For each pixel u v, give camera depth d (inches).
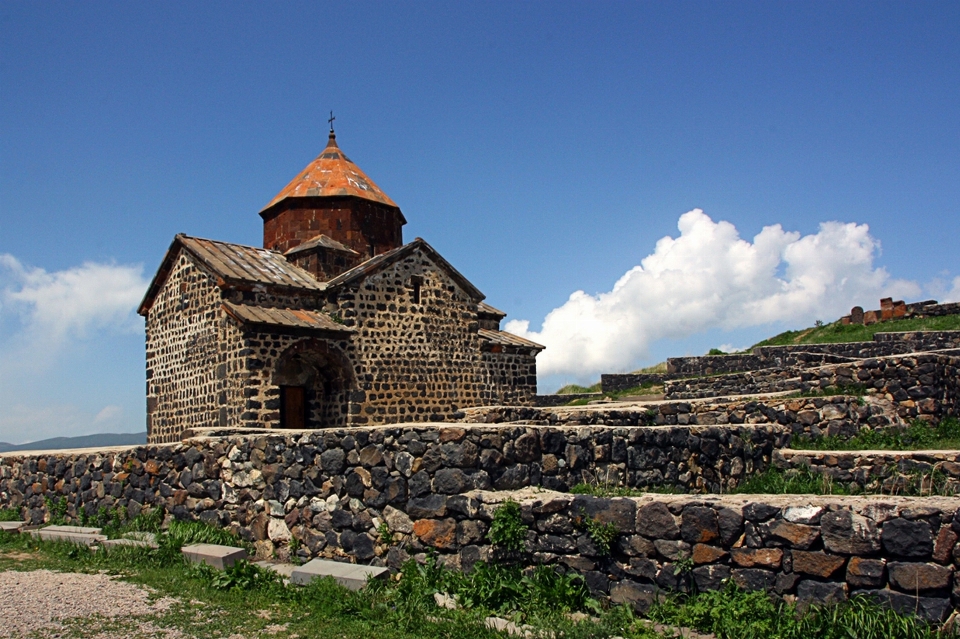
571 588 272.5
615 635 242.8
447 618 269.6
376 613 279.0
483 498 301.1
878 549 225.5
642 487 373.7
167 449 456.1
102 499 496.7
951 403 590.6
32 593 310.3
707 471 410.9
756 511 247.4
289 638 258.8
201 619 278.4
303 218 967.0
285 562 365.7
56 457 541.6
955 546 215.2
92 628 266.2
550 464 338.0
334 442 359.3
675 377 1347.2
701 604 246.2
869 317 1464.1
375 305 849.5
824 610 227.1
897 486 415.5
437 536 311.0
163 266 855.1
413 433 326.6
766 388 815.1
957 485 400.8
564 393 1547.7
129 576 344.2
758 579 244.7
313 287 822.5
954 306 1392.7
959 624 210.7
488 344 1003.9
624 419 490.3
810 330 1531.7
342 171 1012.5
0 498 587.8
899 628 212.7
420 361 884.0
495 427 319.6
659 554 262.8
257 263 845.2
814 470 444.5
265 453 394.3
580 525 278.1
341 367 815.1
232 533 405.1
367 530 338.3
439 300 914.1
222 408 752.3
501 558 293.1
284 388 813.2
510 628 258.2
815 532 236.2
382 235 1014.4
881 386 588.4
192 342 808.3
